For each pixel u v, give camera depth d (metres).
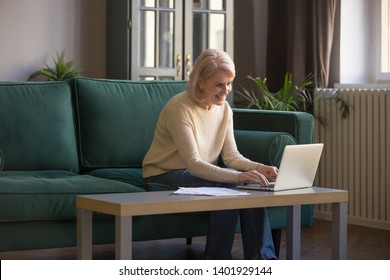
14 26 5.20
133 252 3.89
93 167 3.70
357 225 4.83
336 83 5.15
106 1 5.46
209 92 3.07
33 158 3.54
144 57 5.08
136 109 3.79
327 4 4.97
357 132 4.78
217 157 3.22
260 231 2.95
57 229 2.97
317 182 5.07
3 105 3.55
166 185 3.12
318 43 5.00
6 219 2.86
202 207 2.50
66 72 5.05
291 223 2.81
